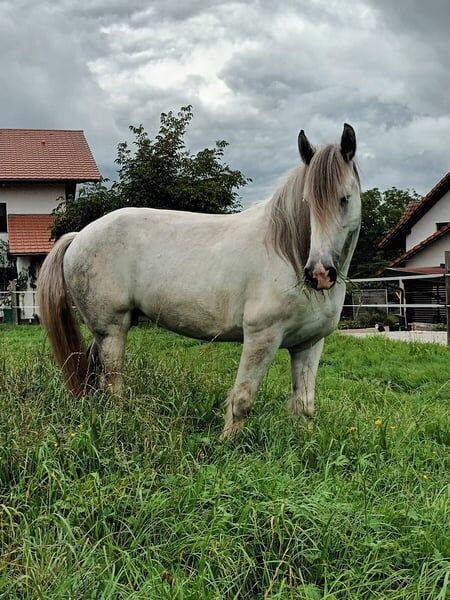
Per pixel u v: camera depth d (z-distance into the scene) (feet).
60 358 15.87
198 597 7.54
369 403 17.67
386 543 8.84
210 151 52.39
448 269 34.06
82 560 8.27
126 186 51.19
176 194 49.88
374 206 146.72
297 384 14.51
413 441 13.73
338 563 8.59
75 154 95.40
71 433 11.67
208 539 8.48
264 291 13.37
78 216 53.16
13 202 87.81
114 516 9.38
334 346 32.60
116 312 15.28
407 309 74.08
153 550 8.48
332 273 12.07
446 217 87.97
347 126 12.25
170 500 9.59
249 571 8.45
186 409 14.26
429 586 8.05
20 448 10.95
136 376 15.47
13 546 8.55
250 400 13.74
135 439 12.02
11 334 45.06
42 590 7.54
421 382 22.84
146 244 14.84
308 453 12.39
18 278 79.56
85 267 15.25
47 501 9.83
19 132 100.68
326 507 9.50
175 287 14.43
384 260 134.51
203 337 14.97
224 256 13.92
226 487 10.05
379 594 7.82
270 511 9.32
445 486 11.16
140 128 51.70
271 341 13.55
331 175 12.07
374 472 11.58
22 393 15.03
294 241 13.04
